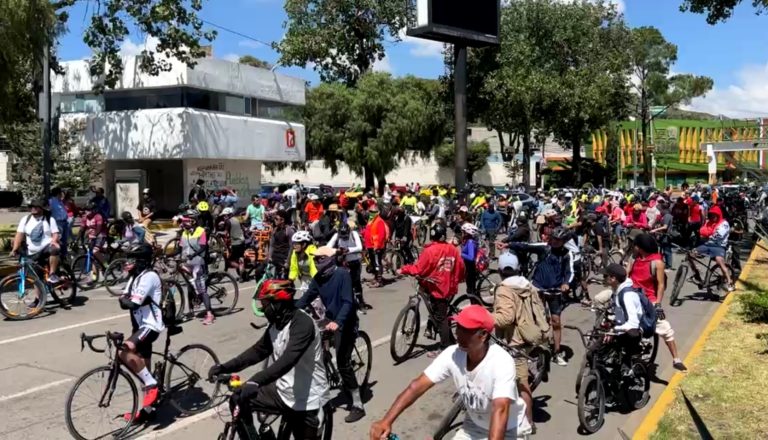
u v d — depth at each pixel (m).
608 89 44.84
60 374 8.01
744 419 6.32
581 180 63.84
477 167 66.44
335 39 46.28
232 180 29.47
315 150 41.28
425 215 22.45
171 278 11.27
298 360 4.41
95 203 16.02
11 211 36.78
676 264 18.58
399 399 3.98
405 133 40.66
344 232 11.71
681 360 8.57
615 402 7.17
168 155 26.17
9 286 11.23
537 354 6.84
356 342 7.43
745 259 18.95
